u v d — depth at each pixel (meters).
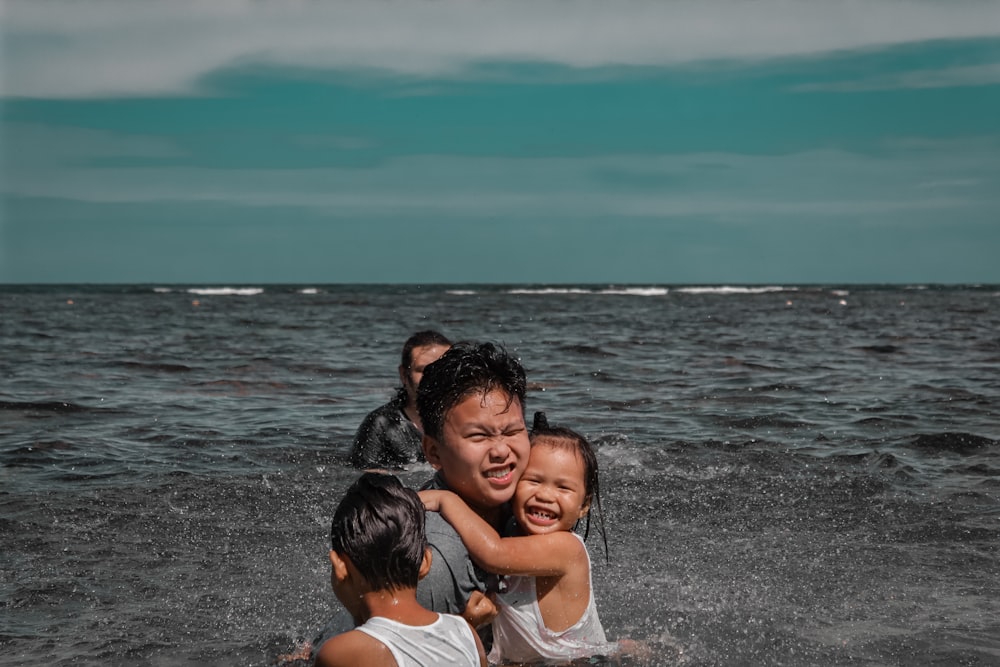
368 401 11.11
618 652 3.90
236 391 11.94
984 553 5.27
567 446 3.68
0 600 4.50
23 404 10.34
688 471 7.29
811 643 4.04
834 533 5.71
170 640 4.04
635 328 25.75
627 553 5.36
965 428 9.12
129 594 4.62
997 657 3.87
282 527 5.83
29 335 21.70
